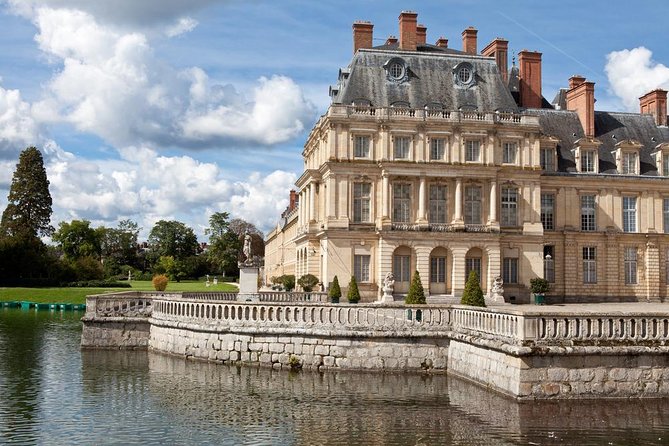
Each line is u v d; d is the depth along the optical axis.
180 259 160.25
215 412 23.17
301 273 70.62
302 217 72.12
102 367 30.89
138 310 36.84
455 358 28.16
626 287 66.81
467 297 39.59
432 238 60.69
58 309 70.81
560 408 22.22
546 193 66.38
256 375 28.75
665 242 67.25
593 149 67.31
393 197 61.31
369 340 29.14
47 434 20.62
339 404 24.02
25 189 107.75
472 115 62.00
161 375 28.97
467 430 20.62
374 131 60.97
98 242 144.38
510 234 62.56
